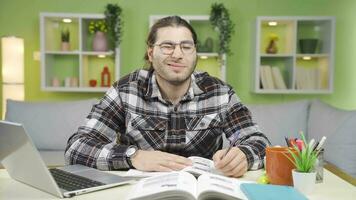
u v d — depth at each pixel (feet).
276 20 11.86
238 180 3.31
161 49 4.55
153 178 3.17
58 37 12.56
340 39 12.82
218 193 2.74
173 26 4.56
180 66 4.57
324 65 12.20
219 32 11.92
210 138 4.96
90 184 3.30
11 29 12.62
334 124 8.05
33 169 3.05
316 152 3.36
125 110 4.97
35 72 12.75
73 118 9.53
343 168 7.59
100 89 12.03
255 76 12.05
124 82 5.14
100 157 4.01
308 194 3.18
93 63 12.72
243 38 12.80
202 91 5.03
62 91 12.60
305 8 12.73
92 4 12.61
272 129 9.18
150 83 4.97
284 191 2.95
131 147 4.11
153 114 4.91
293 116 9.31
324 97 12.91
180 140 4.84
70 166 4.01
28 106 9.70
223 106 5.07
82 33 12.01
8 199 3.01
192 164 3.84
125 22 12.71
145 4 12.67
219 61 12.06
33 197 3.06
